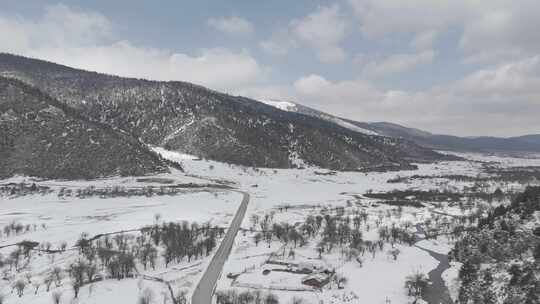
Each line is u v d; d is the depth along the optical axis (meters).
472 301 119.88
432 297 127.38
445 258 165.75
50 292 124.62
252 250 170.38
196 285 132.62
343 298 124.38
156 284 132.50
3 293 124.62
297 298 121.00
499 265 131.12
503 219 156.38
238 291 126.44
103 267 146.25
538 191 160.62
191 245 166.25
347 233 187.88
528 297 106.75
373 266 155.12
